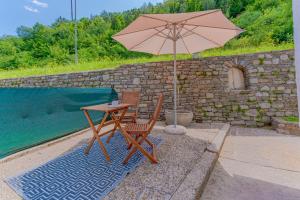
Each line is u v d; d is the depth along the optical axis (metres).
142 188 2.27
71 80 6.85
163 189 2.24
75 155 3.26
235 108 5.87
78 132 4.75
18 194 2.19
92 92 5.39
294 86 5.47
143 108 6.44
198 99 6.12
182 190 2.20
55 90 4.34
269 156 3.62
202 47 4.80
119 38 4.05
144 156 3.19
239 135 4.93
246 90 5.79
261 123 5.70
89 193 2.18
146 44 4.70
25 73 9.20
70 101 4.70
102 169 2.74
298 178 2.85
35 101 3.88
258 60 5.73
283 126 5.07
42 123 3.99
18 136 3.52
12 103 3.46
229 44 8.66
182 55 7.90
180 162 2.95
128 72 6.52
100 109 3.13
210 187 2.60
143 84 6.42
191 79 6.16
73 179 2.48
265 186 2.64
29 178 2.52
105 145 3.76
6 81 7.12
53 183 2.39
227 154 3.74
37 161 3.07
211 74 6.03
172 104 6.23
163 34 4.35
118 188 2.27
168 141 3.93
